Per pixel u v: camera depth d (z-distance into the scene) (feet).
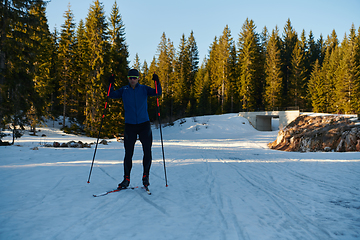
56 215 7.93
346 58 145.28
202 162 24.85
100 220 7.59
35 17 50.47
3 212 8.11
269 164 23.59
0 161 20.80
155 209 8.89
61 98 126.00
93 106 101.86
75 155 26.94
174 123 150.41
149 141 12.30
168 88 201.77
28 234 6.40
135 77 12.12
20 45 47.83
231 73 189.47
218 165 22.45
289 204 9.71
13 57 47.67
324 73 169.37
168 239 6.28
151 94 12.50
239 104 188.24
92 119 101.55
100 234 6.51
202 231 6.86
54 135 88.89
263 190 12.26
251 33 183.62
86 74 110.32
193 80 217.97
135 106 12.15
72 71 132.57
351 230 6.98
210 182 14.30
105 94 100.42
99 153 30.19
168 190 12.04
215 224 7.43
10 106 47.19
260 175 16.99
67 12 133.49
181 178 15.53
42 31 52.49
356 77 141.28
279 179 15.43
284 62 207.31
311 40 231.91
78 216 7.89
